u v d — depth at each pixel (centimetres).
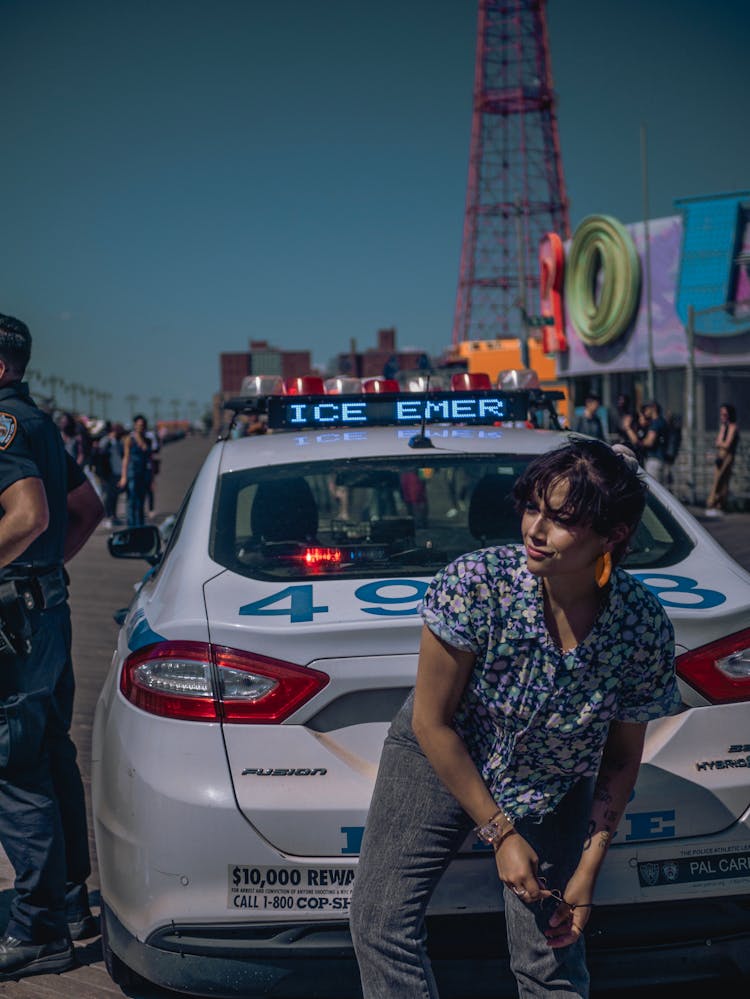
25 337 323
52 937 325
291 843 247
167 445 8431
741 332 2209
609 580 196
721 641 260
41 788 324
